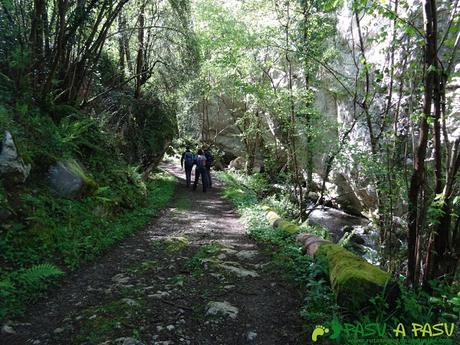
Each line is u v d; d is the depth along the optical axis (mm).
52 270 4465
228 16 12180
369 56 10672
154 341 3504
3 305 3967
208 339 3631
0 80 7926
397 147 6250
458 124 6020
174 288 4762
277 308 4301
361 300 3859
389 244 6422
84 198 7539
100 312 4020
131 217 8656
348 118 12562
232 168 24625
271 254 6449
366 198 12484
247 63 12266
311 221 14203
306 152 11992
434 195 4258
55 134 7801
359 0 4445
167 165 26406
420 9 5430
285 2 10891
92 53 10469
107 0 9609
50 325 3807
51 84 8875
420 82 5453
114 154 11117
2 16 8211
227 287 4855
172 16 14125
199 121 29438
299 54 10258
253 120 19719
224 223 9461
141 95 15945
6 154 5777
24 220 5551
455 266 4297
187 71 15109
